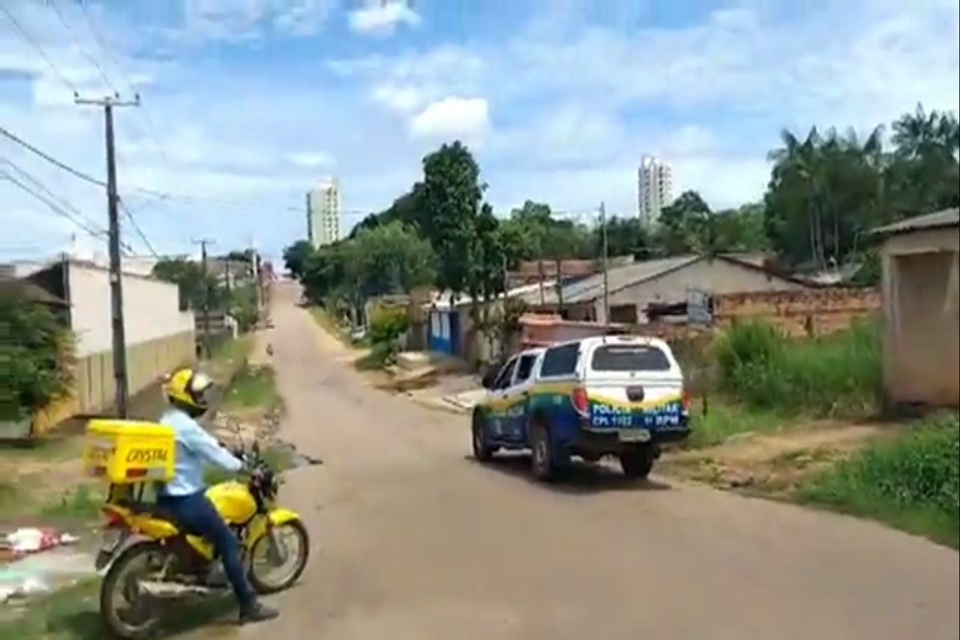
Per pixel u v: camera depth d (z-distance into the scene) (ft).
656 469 41.93
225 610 23.13
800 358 28.17
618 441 40.52
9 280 77.41
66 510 39.96
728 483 32.53
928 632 13.70
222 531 22.20
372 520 33.63
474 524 31.86
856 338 19.94
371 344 189.47
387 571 25.18
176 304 164.14
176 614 22.88
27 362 71.82
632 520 30.14
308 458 54.39
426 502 37.42
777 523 23.11
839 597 15.81
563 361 43.01
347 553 28.07
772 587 17.95
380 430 72.38
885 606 14.62
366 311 214.90
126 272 115.34
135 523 21.80
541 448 43.09
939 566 14.37
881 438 16.24
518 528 30.50
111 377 105.91
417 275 181.57
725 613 17.49
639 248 112.57
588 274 115.65
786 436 29.60
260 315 264.72
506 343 111.86
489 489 40.60
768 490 28.25
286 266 274.16
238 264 269.64
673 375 41.70
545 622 19.44
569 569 23.80
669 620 18.07
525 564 24.73
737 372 41.37
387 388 119.44
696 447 42.01
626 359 41.65
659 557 23.48
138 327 124.06
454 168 123.13
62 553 31.91
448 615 20.79
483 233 124.06
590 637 18.03
